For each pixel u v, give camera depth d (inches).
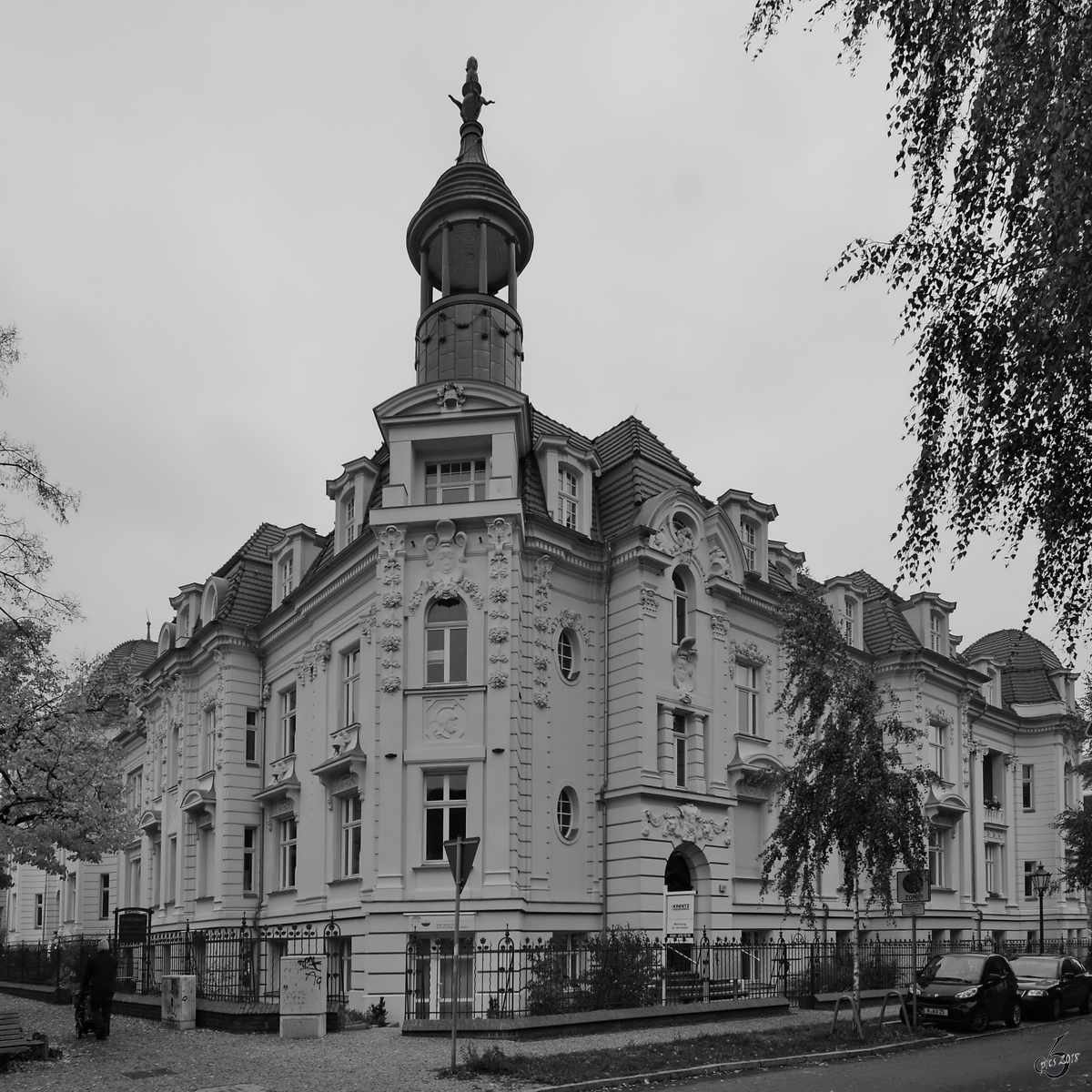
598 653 1130.7
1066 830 1798.7
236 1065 674.8
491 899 963.3
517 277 1302.9
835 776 833.5
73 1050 747.4
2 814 924.0
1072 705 2016.5
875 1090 577.0
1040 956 1112.8
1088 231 426.3
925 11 482.6
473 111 1342.3
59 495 769.6
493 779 992.9
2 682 855.1
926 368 506.0
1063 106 421.7
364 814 1041.5
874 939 1371.8
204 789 1398.9
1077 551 497.0
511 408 1064.2
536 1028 776.3
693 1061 668.1
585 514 1151.6
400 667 1031.0
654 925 1042.1
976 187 481.7
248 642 1395.2
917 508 517.3
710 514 1213.1
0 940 2289.6
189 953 1283.2
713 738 1167.6
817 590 892.0
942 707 1582.2
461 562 1046.4
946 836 1576.0
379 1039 784.3
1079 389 471.8
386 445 1243.8
